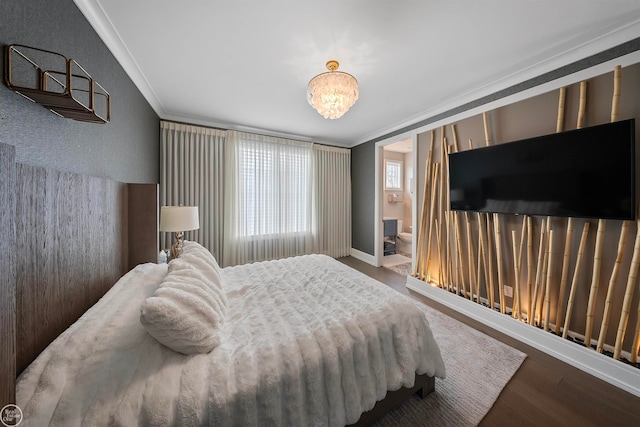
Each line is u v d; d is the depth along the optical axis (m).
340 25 1.51
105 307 1.03
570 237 1.77
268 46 1.73
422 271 3.04
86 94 1.35
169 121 3.15
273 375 0.88
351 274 1.91
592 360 1.59
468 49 1.75
